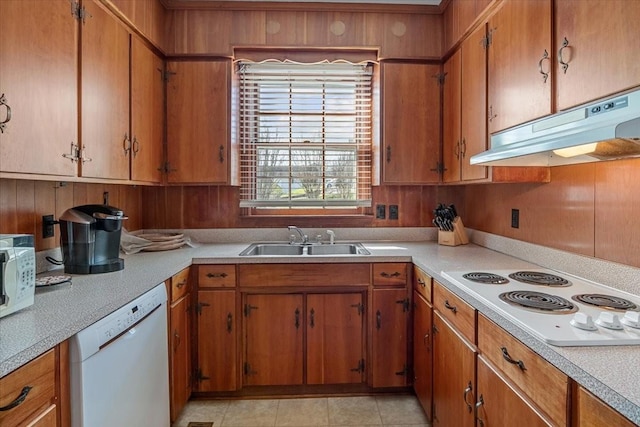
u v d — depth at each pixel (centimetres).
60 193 179
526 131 140
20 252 111
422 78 247
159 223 263
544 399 92
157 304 153
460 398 146
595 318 106
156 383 154
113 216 169
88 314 111
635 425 65
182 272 195
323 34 247
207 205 265
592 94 114
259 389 218
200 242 264
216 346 211
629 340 90
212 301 210
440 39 248
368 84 268
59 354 101
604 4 109
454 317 152
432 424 182
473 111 201
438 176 249
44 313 112
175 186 262
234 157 251
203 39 240
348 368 217
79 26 153
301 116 269
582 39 118
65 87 145
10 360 83
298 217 267
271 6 242
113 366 121
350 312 215
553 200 171
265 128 268
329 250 259
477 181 196
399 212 271
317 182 270
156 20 225
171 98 239
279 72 263
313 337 215
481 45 191
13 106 120
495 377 118
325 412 203
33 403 91
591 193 147
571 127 116
